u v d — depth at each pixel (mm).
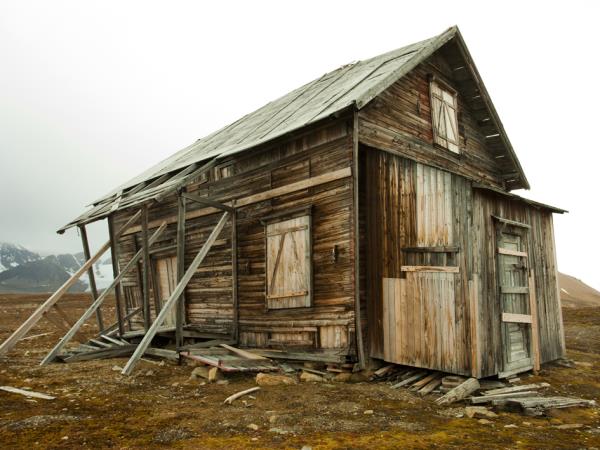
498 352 8070
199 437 5070
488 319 7953
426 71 11875
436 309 8062
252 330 10750
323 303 9156
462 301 7754
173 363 9844
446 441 5004
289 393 7250
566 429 5586
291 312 9820
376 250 9148
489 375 7715
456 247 7906
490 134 14125
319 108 9891
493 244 8711
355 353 8445
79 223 13078
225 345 10383
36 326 18594
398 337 8555
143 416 5898
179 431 5270
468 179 8242
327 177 9328
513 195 9062
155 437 5062
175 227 13727
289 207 10195
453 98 12844
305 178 9891
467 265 7902
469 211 8180
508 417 6098
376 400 6895
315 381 8258
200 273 12602
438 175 8266
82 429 5332
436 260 8164
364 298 9156
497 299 8391
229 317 11492
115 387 7602
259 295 10727
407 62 10094
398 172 8984
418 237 8492
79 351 11031
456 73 12867
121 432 5230
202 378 8328
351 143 8961
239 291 11258
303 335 9500
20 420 5641
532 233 10133
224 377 8297
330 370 8727
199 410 6215
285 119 11453
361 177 9594
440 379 7957
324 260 9242
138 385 7801
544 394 7332
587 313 19922
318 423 5648
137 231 15414
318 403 6641
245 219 11289
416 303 8352
